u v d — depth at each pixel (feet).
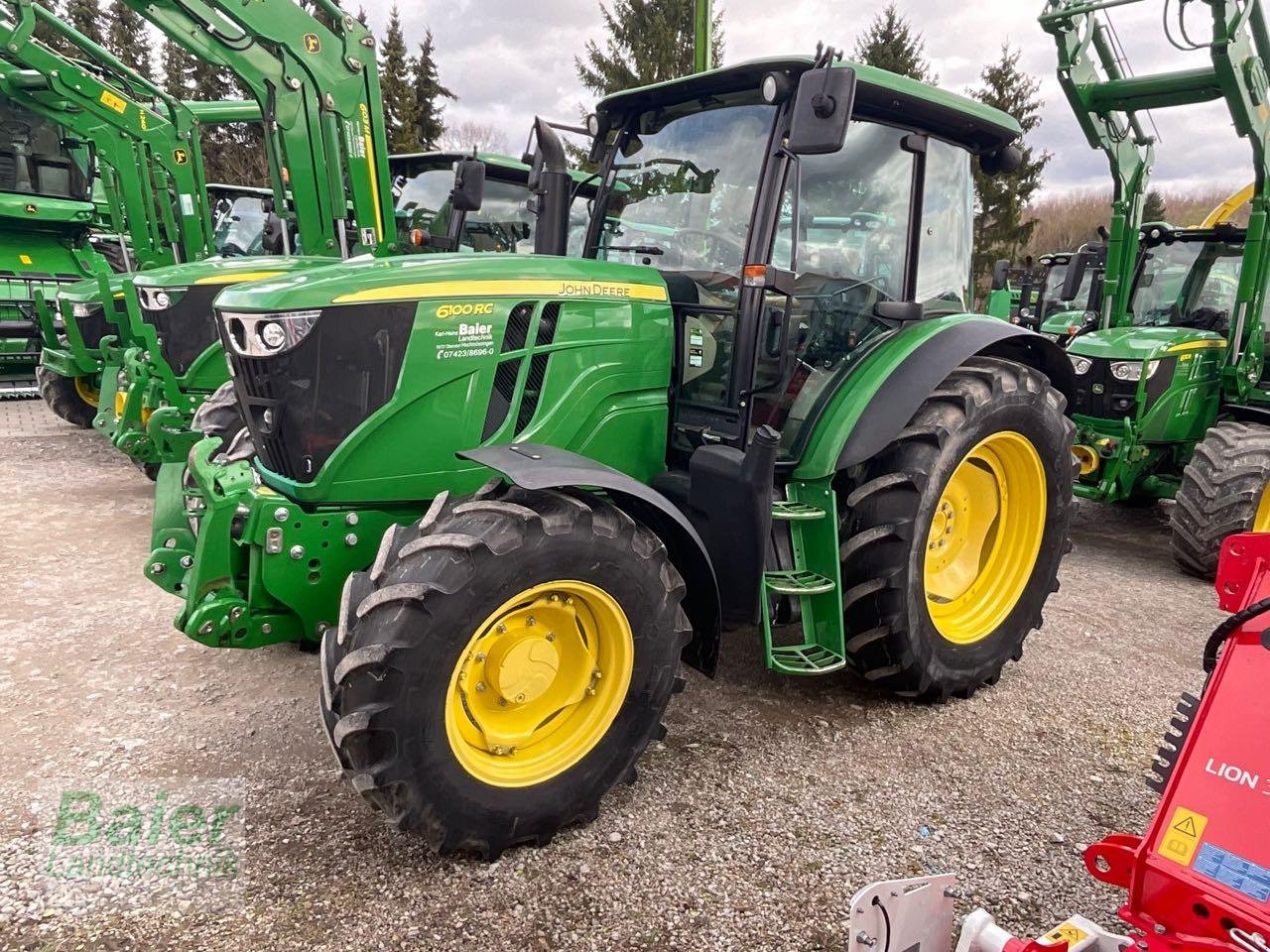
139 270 27.89
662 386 10.41
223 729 10.29
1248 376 19.34
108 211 33.37
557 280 9.37
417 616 7.16
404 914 7.34
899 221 11.46
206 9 18.10
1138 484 20.58
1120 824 8.87
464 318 8.77
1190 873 5.49
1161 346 18.61
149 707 10.75
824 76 8.38
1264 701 5.89
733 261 10.21
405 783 7.32
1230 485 16.37
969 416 10.64
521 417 9.32
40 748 9.74
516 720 8.28
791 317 10.36
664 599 8.54
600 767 8.49
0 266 31.91
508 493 8.11
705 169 10.64
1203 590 16.63
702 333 10.41
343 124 20.18
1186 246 21.53
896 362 10.75
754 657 12.68
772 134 9.63
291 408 8.29
